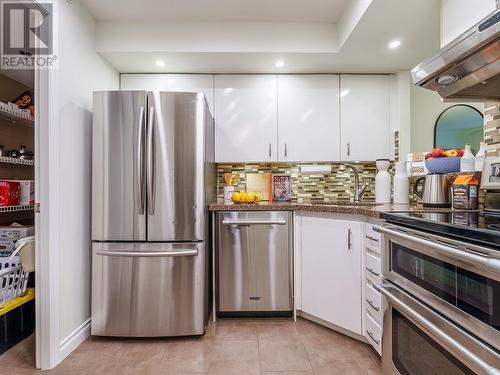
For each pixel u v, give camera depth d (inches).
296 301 83.5
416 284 44.2
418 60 90.4
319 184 108.0
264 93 98.7
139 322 72.6
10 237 78.1
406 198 85.3
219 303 84.0
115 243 73.0
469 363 32.4
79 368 61.6
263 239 83.0
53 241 62.6
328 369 61.0
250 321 83.4
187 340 73.2
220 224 83.4
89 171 77.1
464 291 34.2
